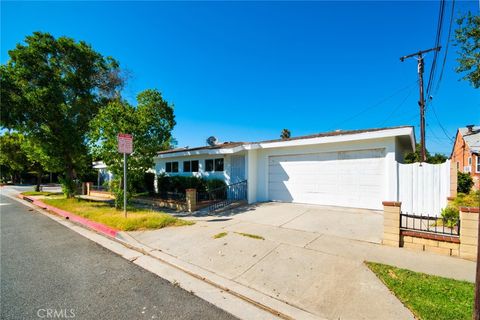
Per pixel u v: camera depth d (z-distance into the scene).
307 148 10.82
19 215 10.56
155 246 5.71
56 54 12.48
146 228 7.10
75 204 11.95
